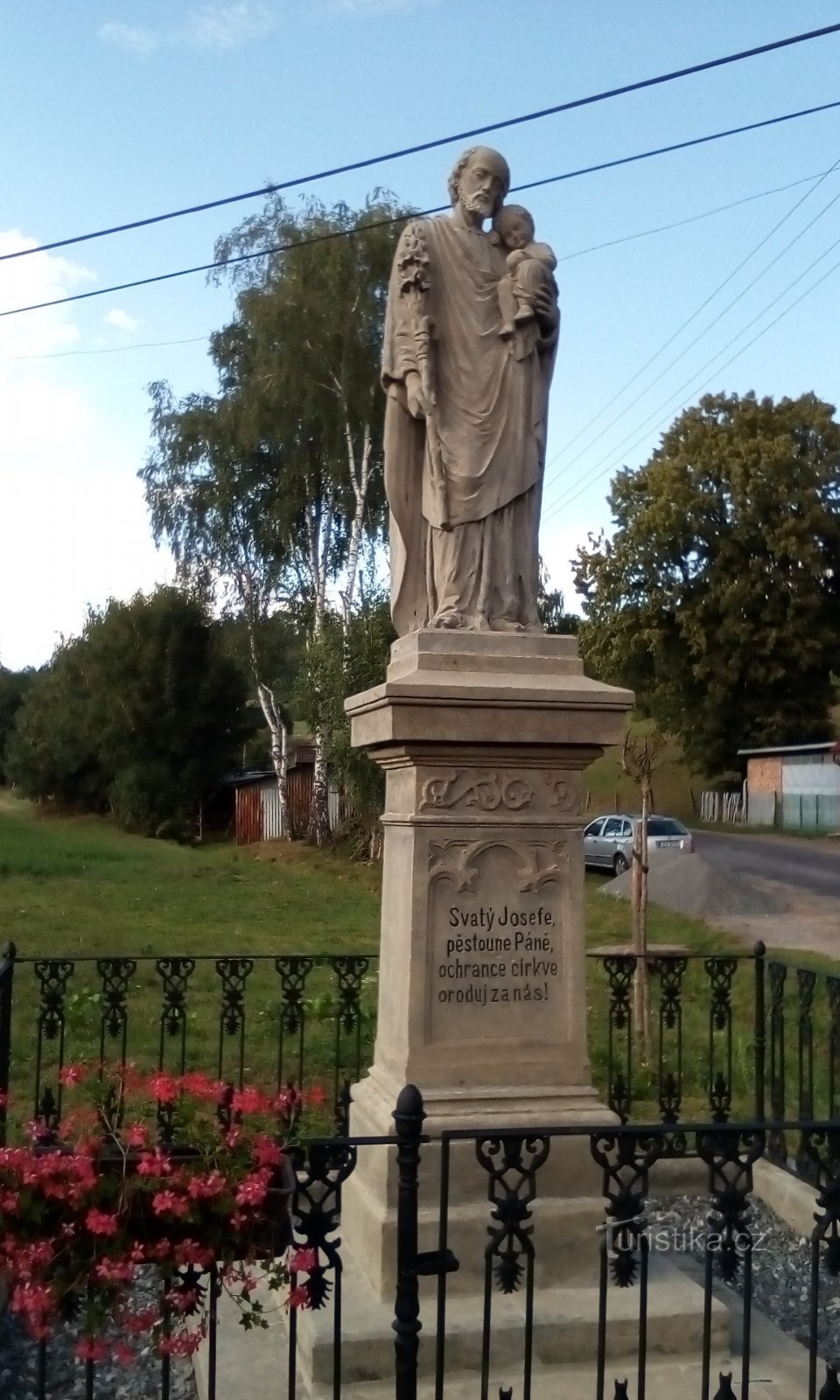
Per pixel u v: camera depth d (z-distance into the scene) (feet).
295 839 103.09
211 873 82.28
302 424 86.33
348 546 88.53
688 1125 11.97
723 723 136.05
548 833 17.19
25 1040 32.35
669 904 64.39
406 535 18.60
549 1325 14.84
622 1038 32.89
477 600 17.90
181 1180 11.58
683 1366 14.96
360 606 83.46
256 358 87.66
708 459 128.67
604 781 155.33
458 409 18.15
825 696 133.49
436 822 16.83
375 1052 18.21
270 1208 11.84
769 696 132.87
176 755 125.29
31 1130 12.85
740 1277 18.33
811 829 125.08
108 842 109.09
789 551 124.77
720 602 128.77
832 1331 16.55
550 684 16.97
